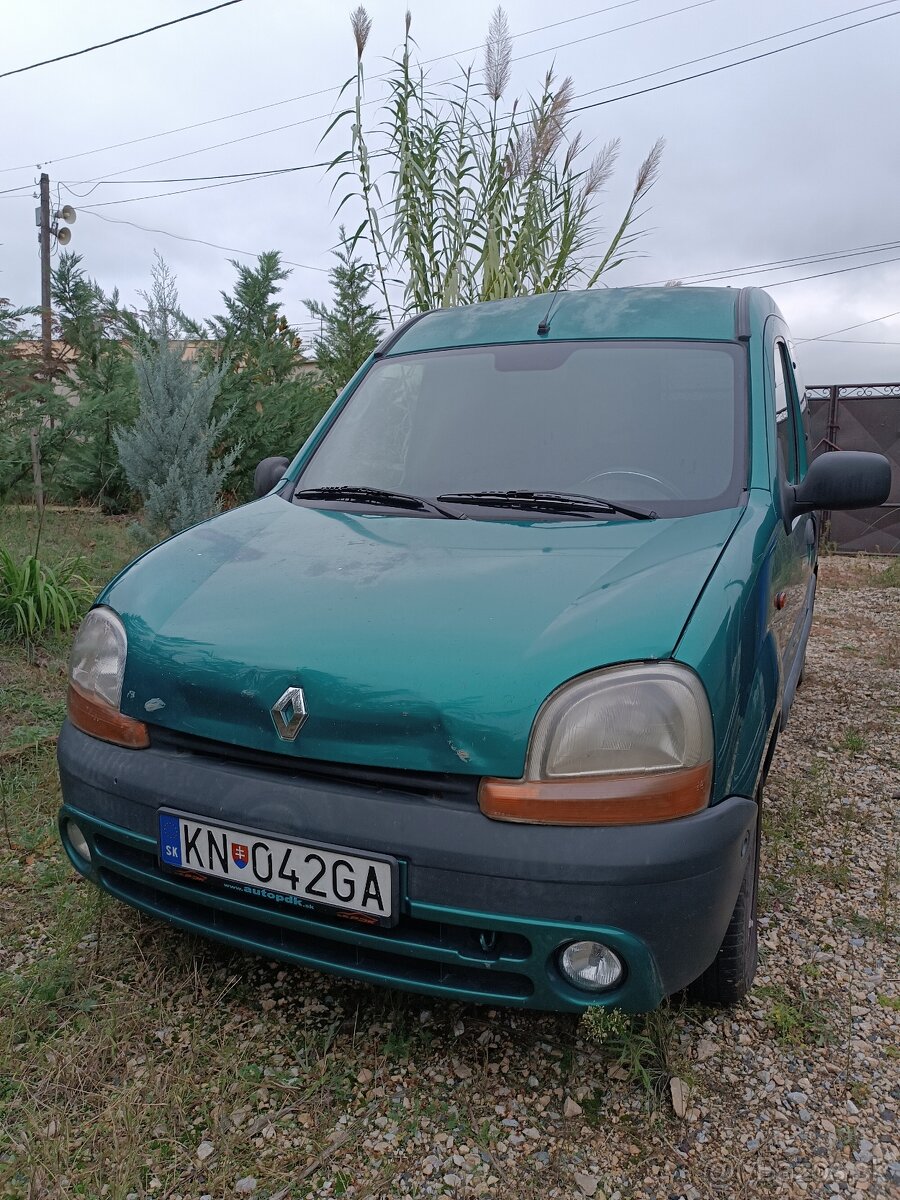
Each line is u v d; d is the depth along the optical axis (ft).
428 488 8.54
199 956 7.66
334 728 5.76
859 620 24.22
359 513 8.31
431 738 5.58
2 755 11.28
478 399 9.25
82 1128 5.86
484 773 5.50
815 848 10.19
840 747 13.57
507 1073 6.48
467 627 5.99
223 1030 6.82
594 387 8.96
